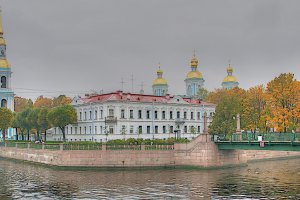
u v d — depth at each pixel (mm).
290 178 66875
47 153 85500
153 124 118500
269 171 76688
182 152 82062
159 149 81750
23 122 130500
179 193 53812
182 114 126438
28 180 65938
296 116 88062
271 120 89375
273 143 73562
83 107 121125
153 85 174625
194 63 191500
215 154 81250
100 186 59656
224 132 97500
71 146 80188
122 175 71500
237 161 85250
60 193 54438
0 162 98125
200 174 72375
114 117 110625
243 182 62688
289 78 91188
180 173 73938
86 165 79312
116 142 81188
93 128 116000
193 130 127250
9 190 56844
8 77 164375
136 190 56125
